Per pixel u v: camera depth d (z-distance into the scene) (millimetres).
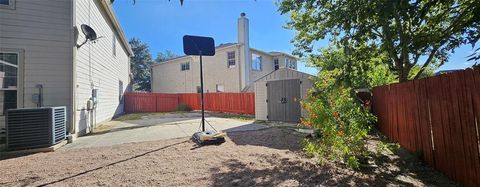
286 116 10805
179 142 6340
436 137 4125
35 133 5609
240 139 6766
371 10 3166
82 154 5289
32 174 4000
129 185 3498
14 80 7027
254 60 20656
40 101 7172
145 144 6160
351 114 4492
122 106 17156
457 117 3512
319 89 5160
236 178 3732
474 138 3168
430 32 4348
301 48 9547
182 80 23797
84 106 8445
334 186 3438
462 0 3816
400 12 3092
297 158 4824
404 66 6539
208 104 18234
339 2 3816
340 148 4223
